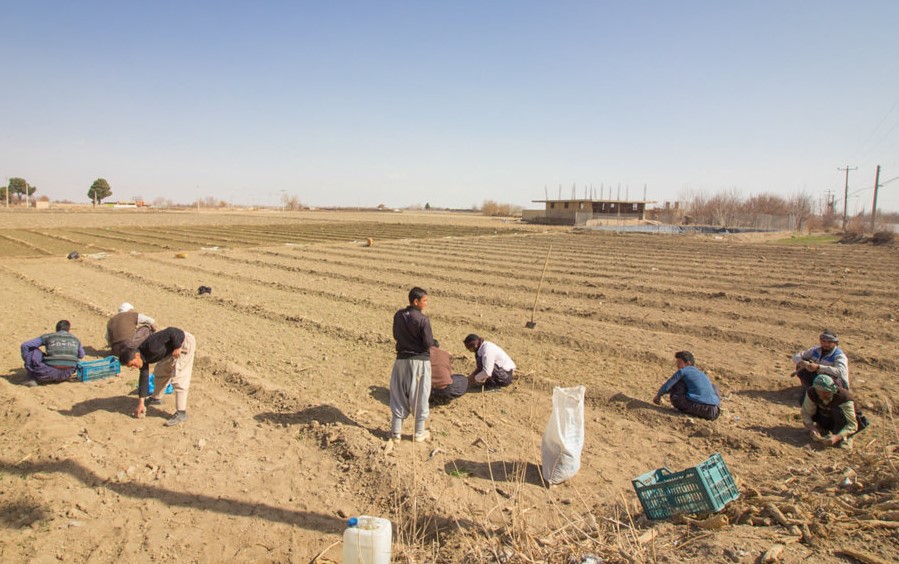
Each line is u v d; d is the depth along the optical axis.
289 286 19.64
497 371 9.41
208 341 12.27
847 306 16.75
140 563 5.07
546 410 8.64
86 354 11.25
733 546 4.74
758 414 8.53
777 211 83.12
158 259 26.72
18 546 5.21
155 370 8.30
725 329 13.64
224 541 5.42
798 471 6.59
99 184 137.62
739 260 30.02
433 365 8.77
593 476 6.64
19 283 19.58
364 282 20.86
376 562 4.68
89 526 5.55
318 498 6.15
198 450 7.13
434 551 5.20
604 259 29.44
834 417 7.45
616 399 8.99
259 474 6.60
